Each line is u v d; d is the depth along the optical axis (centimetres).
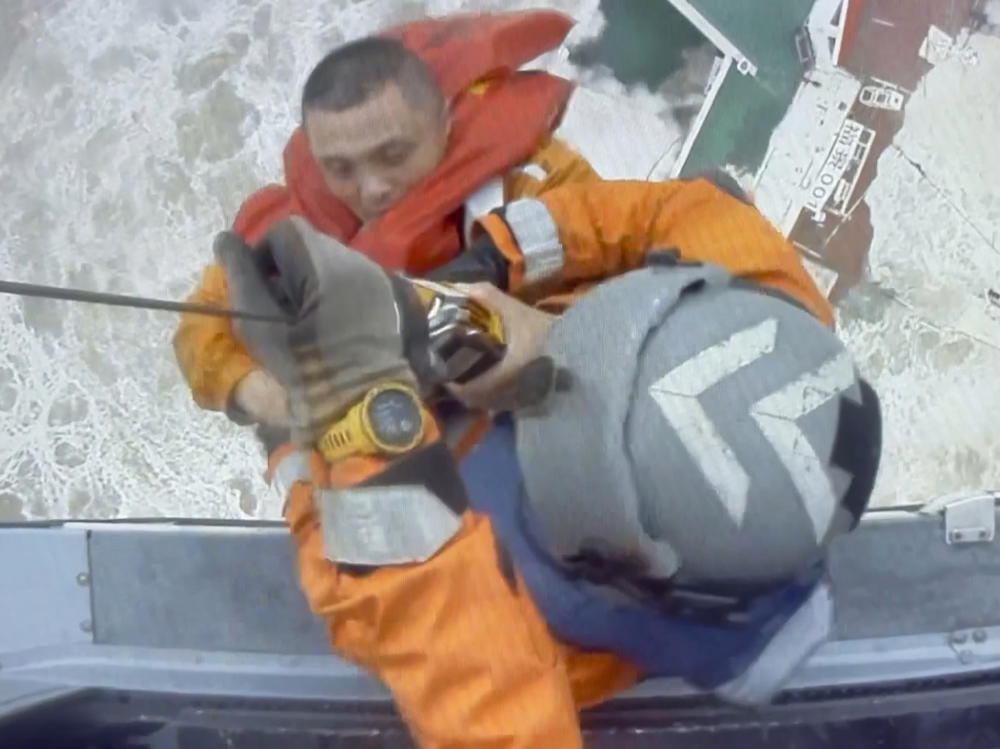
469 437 143
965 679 167
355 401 120
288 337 117
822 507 124
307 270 115
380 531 121
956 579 173
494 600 122
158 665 173
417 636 121
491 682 121
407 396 120
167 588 176
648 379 123
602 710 156
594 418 123
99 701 170
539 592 138
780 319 127
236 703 167
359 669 161
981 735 163
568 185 156
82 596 179
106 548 179
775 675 141
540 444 127
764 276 145
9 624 179
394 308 119
